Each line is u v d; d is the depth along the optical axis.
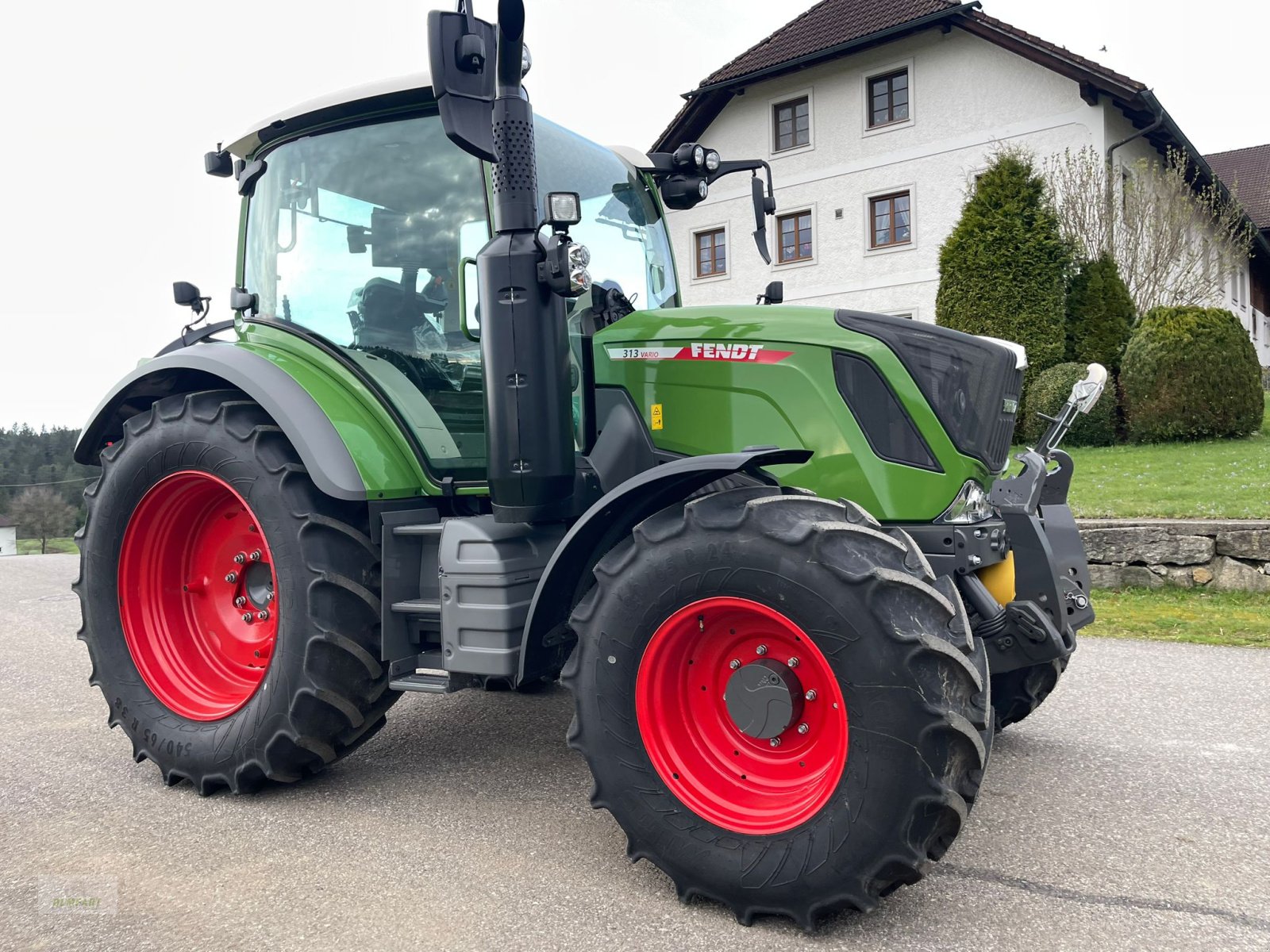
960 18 17.62
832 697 2.23
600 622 2.46
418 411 3.17
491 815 2.92
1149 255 15.36
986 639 2.85
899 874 2.12
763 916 2.25
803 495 2.36
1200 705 4.00
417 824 2.85
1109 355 13.52
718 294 21.11
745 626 2.39
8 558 12.58
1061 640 2.83
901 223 19.25
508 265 2.67
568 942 2.14
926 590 2.14
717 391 2.92
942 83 18.39
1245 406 12.02
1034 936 2.14
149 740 3.23
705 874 2.28
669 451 2.98
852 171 19.58
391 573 2.98
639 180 3.73
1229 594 6.36
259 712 3.01
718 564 2.30
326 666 2.95
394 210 3.25
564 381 2.74
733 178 20.83
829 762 2.28
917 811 2.07
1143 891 2.36
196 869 2.54
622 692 2.43
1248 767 3.26
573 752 3.52
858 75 19.36
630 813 2.40
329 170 3.38
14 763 3.50
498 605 2.70
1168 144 18.11
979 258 13.69
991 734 2.24
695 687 2.49
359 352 3.30
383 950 2.11
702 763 2.42
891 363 2.75
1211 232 16.83
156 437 3.31
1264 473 9.20
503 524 2.79
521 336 2.67
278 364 3.23
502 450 2.69
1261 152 31.36
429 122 3.21
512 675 2.69
